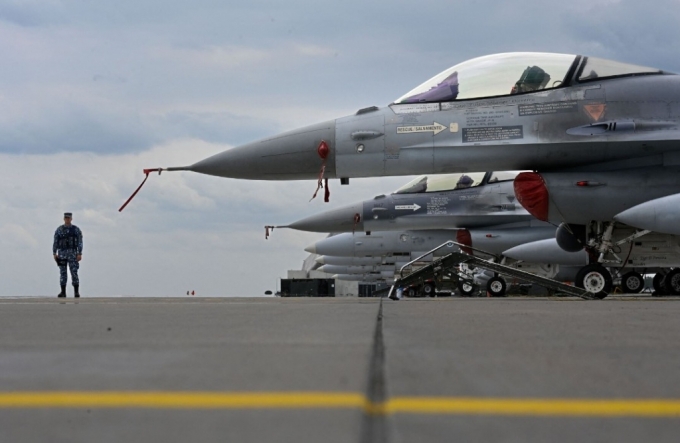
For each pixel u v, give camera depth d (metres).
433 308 14.81
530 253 37.72
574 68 24.08
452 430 3.77
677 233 22.33
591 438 3.70
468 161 23.84
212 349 7.05
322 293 66.25
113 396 4.63
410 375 5.46
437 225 45.91
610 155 23.58
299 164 24.66
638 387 5.10
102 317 11.84
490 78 24.39
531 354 6.73
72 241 27.48
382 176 24.89
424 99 24.61
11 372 5.66
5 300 22.05
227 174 25.31
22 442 3.49
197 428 3.77
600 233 24.70
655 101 23.44
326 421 3.88
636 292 38.72
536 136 23.38
